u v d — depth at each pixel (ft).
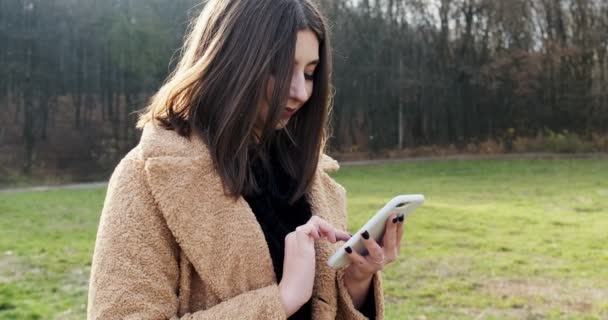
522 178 71.56
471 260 28.81
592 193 55.31
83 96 100.12
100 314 3.83
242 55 4.19
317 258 4.68
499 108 117.60
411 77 116.67
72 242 32.83
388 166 96.73
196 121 4.31
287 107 4.47
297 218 4.85
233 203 4.18
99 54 100.83
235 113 4.14
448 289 23.86
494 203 49.78
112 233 4.00
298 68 4.42
